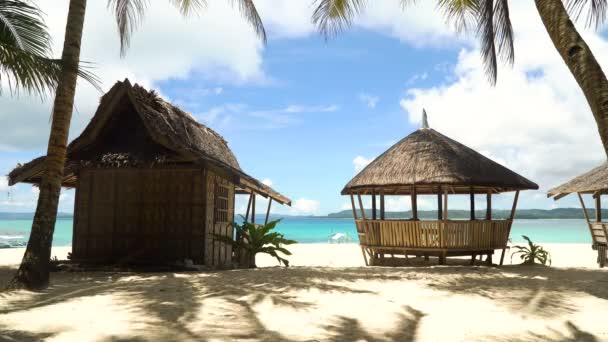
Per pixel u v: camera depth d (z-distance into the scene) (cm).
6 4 740
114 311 529
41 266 725
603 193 1570
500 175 1262
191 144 1196
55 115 774
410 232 1251
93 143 1160
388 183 1263
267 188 1347
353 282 816
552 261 1734
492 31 990
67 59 784
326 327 486
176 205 1142
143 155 1120
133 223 1151
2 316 502
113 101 1108
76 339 411
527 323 536
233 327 468
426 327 506
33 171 1070
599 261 1445
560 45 582
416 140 1370
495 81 1017
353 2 1098
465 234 1220
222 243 1245
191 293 652
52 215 754
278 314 540
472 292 739
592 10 731
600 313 595
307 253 2200
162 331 443
